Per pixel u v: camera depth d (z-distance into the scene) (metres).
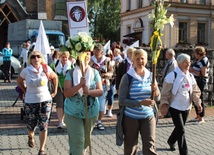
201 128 9.94
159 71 12.16
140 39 44.66
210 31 45.03
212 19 44.84
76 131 5.61
